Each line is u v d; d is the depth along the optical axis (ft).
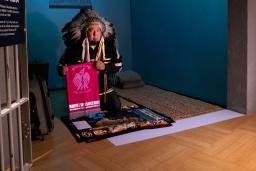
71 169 7.41
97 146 8.73
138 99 13.66
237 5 10.85
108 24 11.41
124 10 17.07
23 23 6.92
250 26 10.72
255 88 11.33
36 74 9.80
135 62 17.48
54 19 15.29
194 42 13.34
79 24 11.02
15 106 6.59
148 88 15.75
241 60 11.08
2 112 6.08
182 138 9.18
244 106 11.27
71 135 9.60
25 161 7.53
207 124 10.34
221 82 12.37
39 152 8.38
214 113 11.51
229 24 11.23
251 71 11.07
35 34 14.98
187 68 13.96
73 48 11.06
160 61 15.57
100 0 16.20
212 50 12.53
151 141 9.00
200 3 12.74
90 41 11.10
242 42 10.93
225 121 10.59
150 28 15.92
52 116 10.18
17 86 6.72
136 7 16.72
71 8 15.57
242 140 8.96
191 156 8.01
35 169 7.41
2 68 6.75
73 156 8.13
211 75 12.78
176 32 14.26
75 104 10.94
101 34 11.22
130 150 8.43
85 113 11.14
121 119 10.77
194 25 13.19
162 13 14.94
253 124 10.25
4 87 6.84
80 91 10.98
